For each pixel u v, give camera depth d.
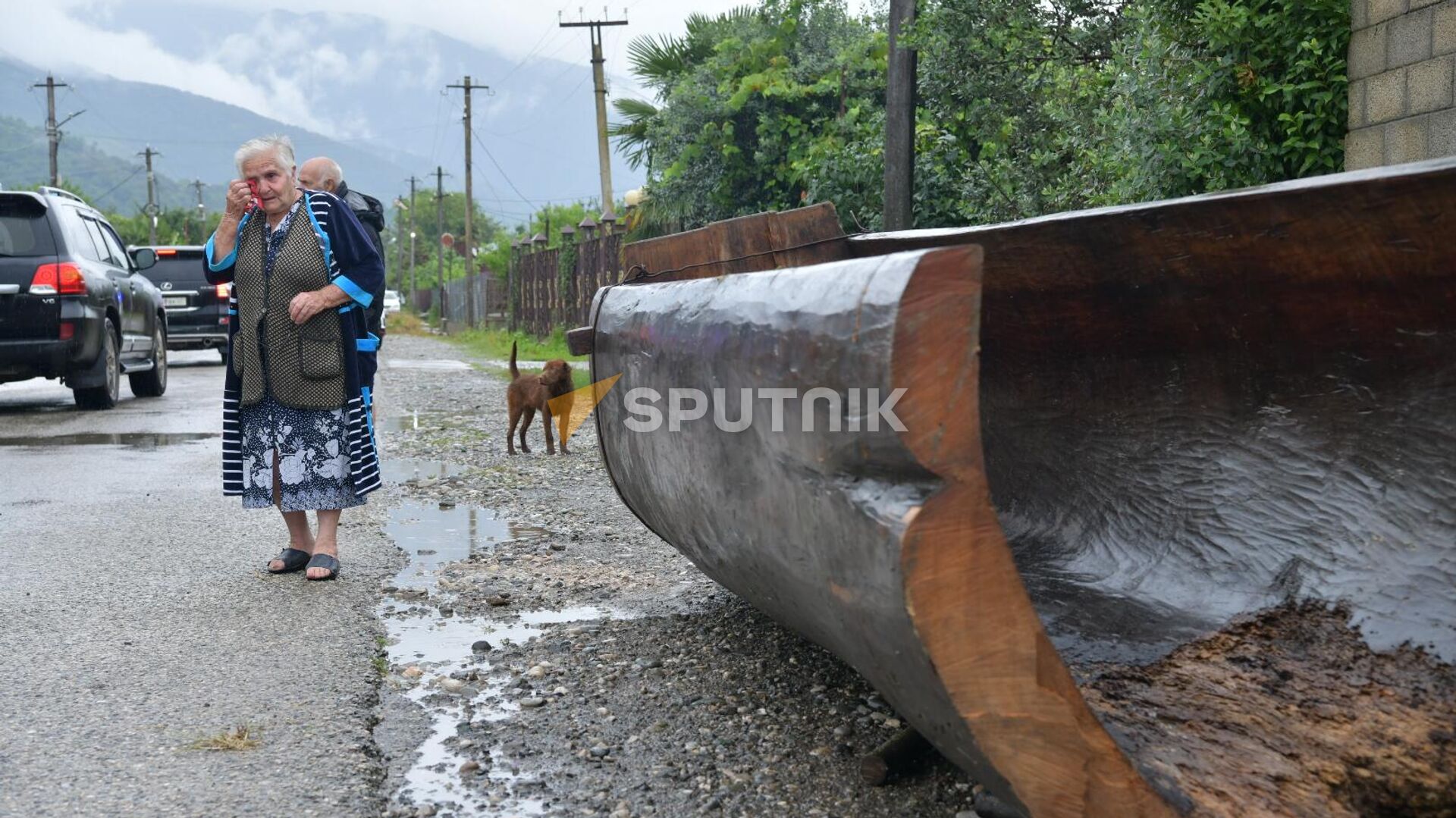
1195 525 2.83
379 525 5.75
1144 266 2.74
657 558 4.98
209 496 6.52
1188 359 2.90
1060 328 3.14
